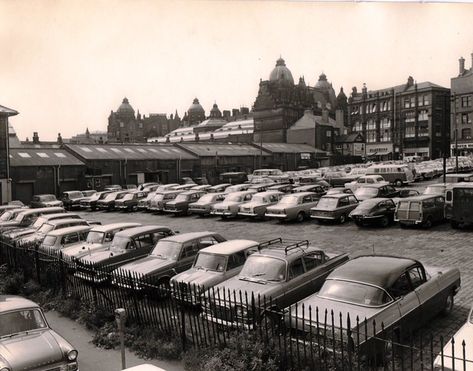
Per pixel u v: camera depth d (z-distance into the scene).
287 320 7.55
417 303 7.84
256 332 7.43
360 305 7.37
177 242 12.34
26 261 13.73
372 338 6.63
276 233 20.86
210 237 12.91
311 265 9.86
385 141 90.00
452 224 19.28
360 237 18.59
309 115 90.88
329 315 7.30
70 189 46.16
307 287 9.47
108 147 53.25
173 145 61.75
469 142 69.31
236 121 119.94
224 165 61.28
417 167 47.50
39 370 6.93
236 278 9.65
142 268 11.44
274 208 23.77
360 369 6.36
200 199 28.94
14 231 19.77
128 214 32.50
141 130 133.62
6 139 39.78
